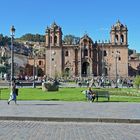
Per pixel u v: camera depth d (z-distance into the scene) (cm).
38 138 1530
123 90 7562
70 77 18612
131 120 2256
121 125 2117
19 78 13225
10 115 2431
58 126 2016
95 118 2292
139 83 8150
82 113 2666
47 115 2469
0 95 5228
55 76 18038
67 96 5166
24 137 1552
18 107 3250
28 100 4297
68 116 2400
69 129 1873
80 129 1881
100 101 4231
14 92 3662
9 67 16462
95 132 1759
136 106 3444
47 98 4669
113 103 3903
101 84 10638
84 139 1521
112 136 1616
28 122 2214
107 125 2106
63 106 3384
